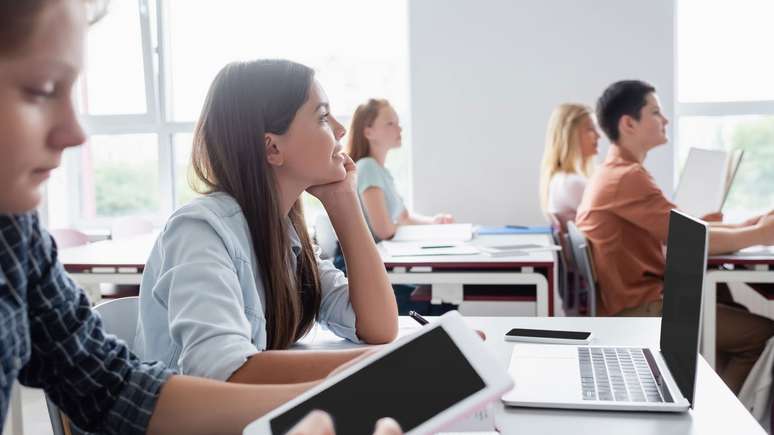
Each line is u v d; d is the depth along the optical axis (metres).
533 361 1.23
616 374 1.14
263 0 4.59
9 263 0.73
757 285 2.66
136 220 3.81
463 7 4.36
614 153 2.77
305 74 1.35
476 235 3.53
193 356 1.03
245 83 1.32
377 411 0.70
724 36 4.29
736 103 4.27
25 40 0.50
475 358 0.71
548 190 3.82
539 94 4.35
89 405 0.88
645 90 2.73
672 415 1.00
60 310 0.83
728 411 1.01
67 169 4.77
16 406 2.33
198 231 1.20
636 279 2.59
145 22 4.59
